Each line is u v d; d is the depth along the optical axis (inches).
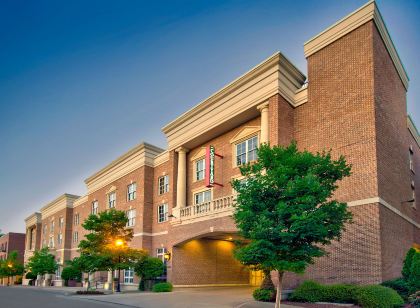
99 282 1596.9
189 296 896.9
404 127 1008.2
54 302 850.8
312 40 957.8
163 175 1424.7
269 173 561.0
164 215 1389.0
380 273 721.6
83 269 1146.7
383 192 786.8
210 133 1160.8
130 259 1192.8
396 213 847.7
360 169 797.9
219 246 1286.9
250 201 553.0
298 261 523.5
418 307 605.0
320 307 663.1
